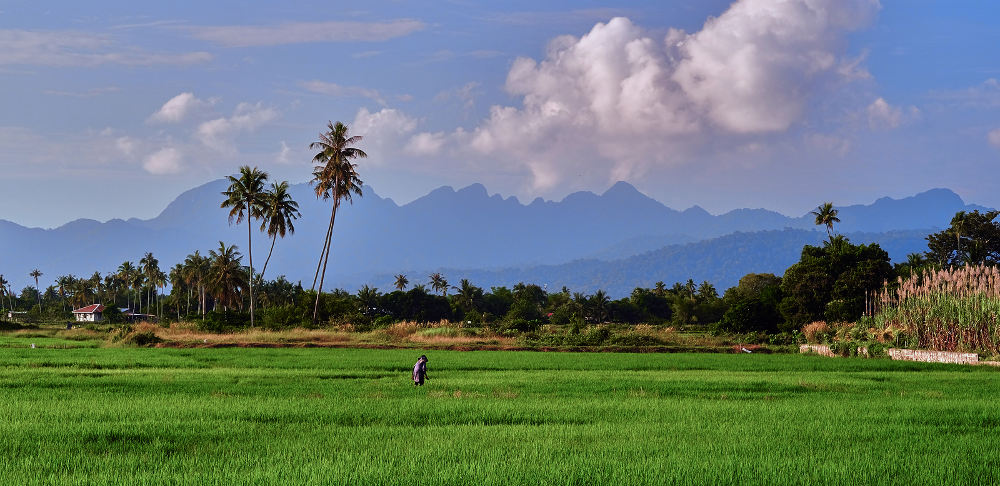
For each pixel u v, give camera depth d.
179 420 23.88
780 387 34.47
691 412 26.23
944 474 17.39
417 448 19.83
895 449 19.94
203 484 16.27
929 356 52.25
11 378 36.19
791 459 18.77
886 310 62.31
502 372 42.19
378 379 37.44
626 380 37.00
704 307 176.12
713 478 16.88
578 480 16.80
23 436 21.12
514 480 16.66
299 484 16.23
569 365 47.34
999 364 47.38
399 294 165.50
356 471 17.25
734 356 57.25
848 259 97.50
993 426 23.84
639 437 21.58
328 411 25.92
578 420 24.91
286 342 69.81
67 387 33.19
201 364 45.91
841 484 16.58
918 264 118.94
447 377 38.97
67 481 16.45
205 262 177.38
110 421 23.75
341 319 92.06
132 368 43.28
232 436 21.48
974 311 52.25
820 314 97.81
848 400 29.89
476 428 22.94
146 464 18.19
